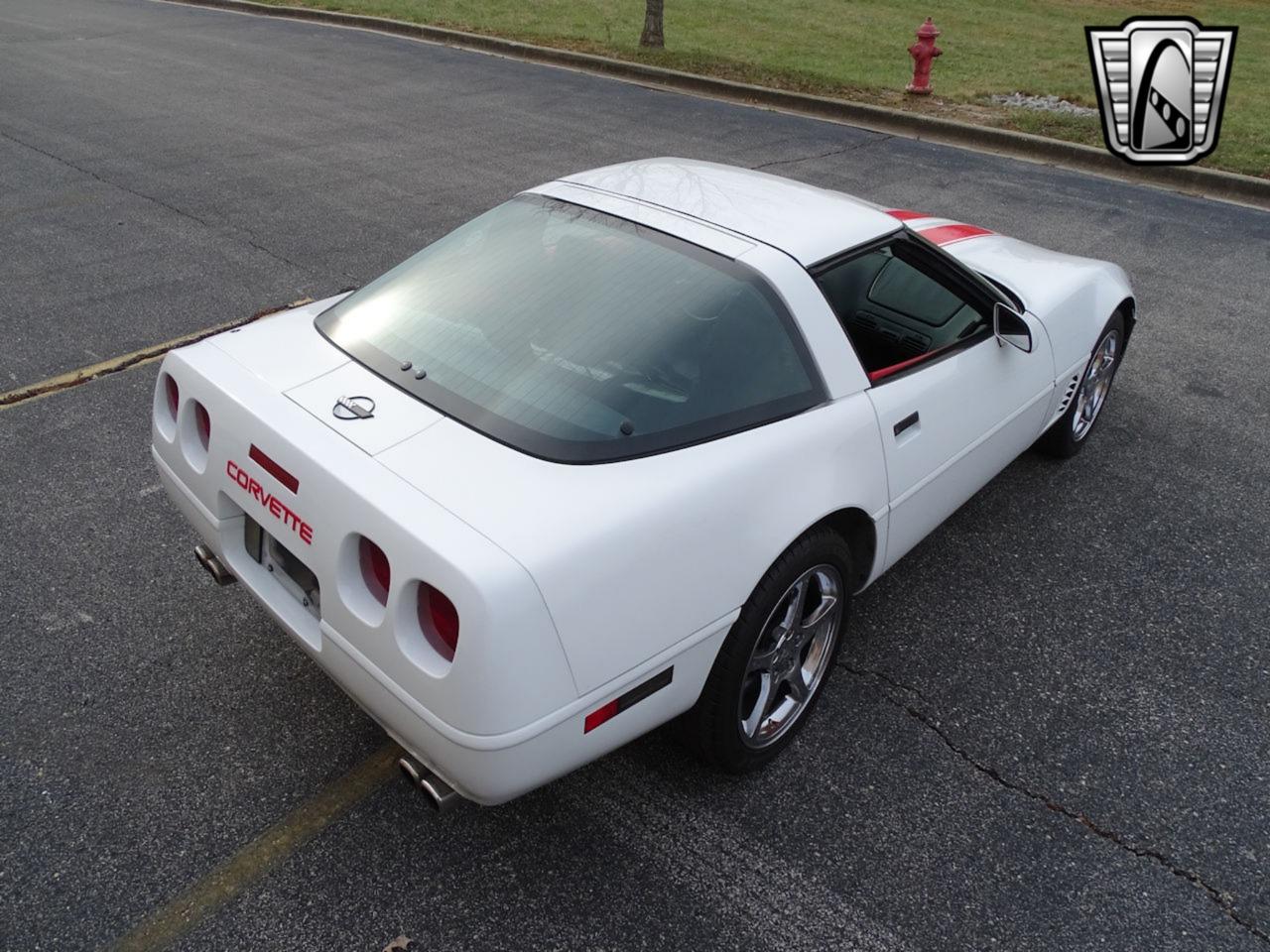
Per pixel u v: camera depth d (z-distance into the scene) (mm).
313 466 2439
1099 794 3055
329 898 2613
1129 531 4383
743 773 3025
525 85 12438
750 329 2859
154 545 3939
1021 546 4246
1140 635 3750
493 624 2129
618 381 2646
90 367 5266
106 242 6941
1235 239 8258
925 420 3334
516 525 2273
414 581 2217
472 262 3117
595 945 2527
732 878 2723
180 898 2594
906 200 8742
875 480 3102
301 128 10070
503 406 2592
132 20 15930
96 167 8531
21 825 2762
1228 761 3203
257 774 2971
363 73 12695
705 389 2725
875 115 11625
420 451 2469
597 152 9680
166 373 2990
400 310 2998
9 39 13875
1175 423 5309
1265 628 3816
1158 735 3291
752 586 2643
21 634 3447
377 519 2285
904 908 2668
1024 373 3943
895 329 3340
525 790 2334
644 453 2547
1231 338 6359
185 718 3152
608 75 13336
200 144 9352
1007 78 14188
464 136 10023
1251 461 4980
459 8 17250
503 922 2572
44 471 4371
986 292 3713
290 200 7926
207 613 3598
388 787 2941
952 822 2930
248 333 3094
